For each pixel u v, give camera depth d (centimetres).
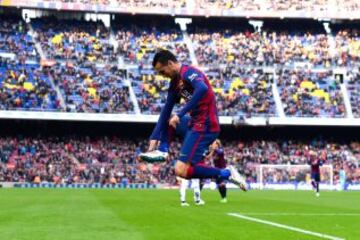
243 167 8981
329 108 9356
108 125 9369
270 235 1931
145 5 10144
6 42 9712
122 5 10062
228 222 2448
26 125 9138
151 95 9319
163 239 1792
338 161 9250
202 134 1452
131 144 9269
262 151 9350
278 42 10525
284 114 9212
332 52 10356
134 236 1867
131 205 3681
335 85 9806
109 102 9044
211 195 5675
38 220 2477
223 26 10819
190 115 1490
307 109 9306
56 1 9831
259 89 9662
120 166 8706
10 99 8669
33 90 8969
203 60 10069
